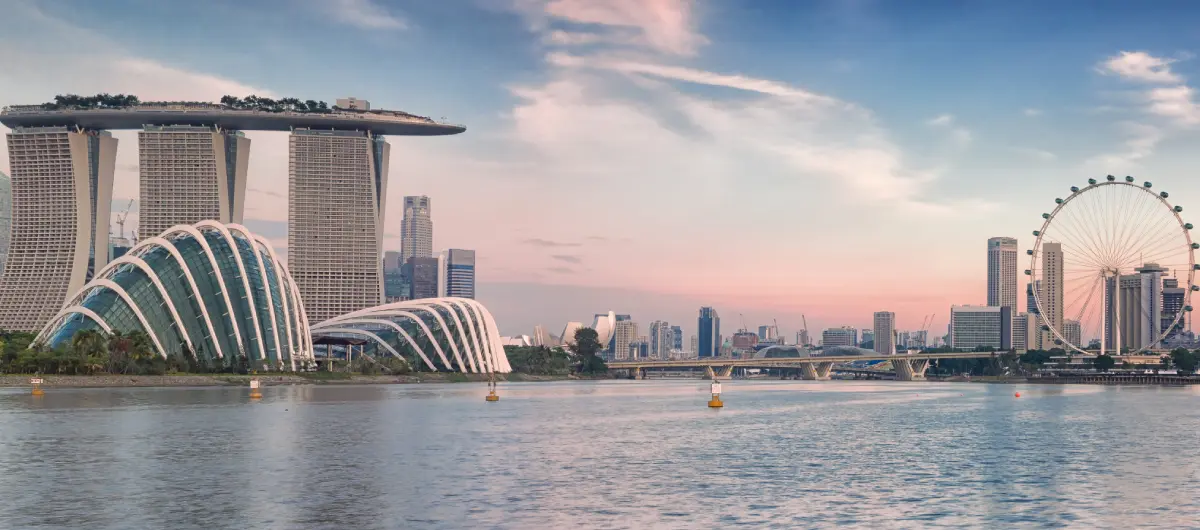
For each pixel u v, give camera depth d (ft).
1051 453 288.71
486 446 294.87
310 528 164.66
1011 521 175.83
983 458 273.54
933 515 180.65
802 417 459.32
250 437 315.58
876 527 169.48
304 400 581.12
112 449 277.44
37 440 301.84
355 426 368.27
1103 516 181.16
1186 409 556.51
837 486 214.69
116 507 182.39
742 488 210.38
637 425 391.65
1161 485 220.43
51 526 165.07
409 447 289.53
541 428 368.89
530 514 177.88
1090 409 556.92
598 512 180.55
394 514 176.96
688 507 186.29
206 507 182.80
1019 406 595.88
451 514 177.47
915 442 322.34
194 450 276.62
